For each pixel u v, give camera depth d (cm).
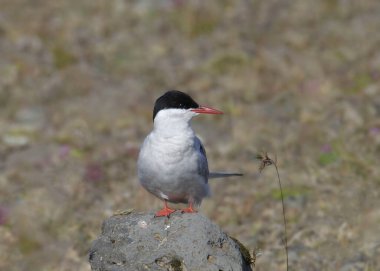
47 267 1147
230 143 1491
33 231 1240
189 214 766
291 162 1361
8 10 2200
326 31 1992
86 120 1658
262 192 1277
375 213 1148
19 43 2020
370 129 1437
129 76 1889
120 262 747
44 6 2234
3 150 1566
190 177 827
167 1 2244
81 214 1267
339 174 1284
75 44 2034
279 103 1652
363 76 1719
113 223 777
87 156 1512
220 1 2225
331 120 1517
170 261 732
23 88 1838
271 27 2059
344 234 1105
